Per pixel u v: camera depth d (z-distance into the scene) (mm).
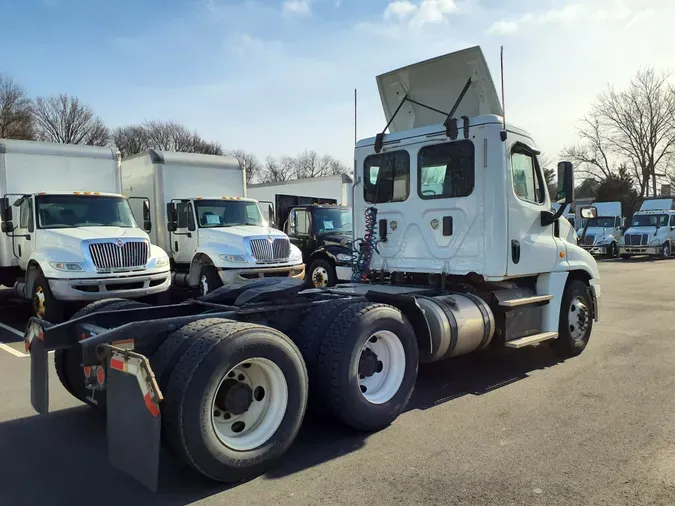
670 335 8367
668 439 4277
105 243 9281
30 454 4207
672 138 47938
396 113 7062
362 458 4023
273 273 11758
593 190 57375
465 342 5543
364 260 6988
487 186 5891
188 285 12469
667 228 29125
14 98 56031
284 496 3463
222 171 13898
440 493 3463
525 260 6180
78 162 11406
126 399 3408
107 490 3609
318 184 22938
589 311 7242
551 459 3938
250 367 3863
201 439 3408
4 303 12734
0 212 10203
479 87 6410
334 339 4340
